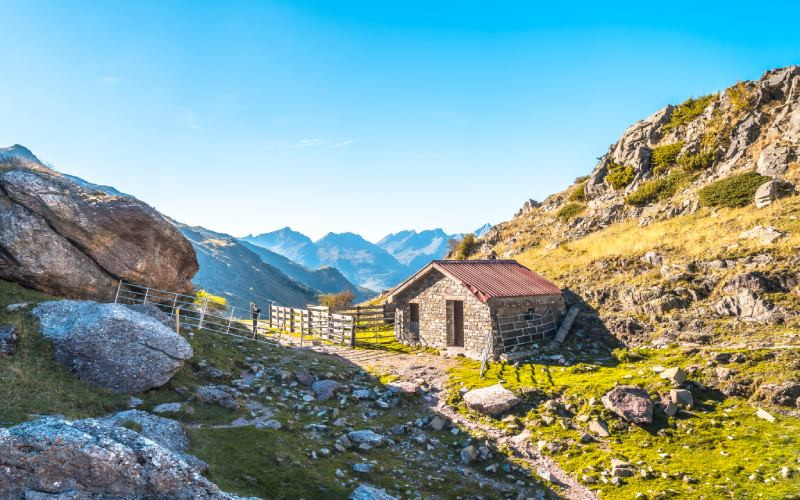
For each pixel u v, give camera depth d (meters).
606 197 50.84
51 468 7.38
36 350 14.60
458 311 28.45
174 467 8.05
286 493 10.80
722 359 18.45
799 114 36.75
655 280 27.48
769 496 11.27
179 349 16.17
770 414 14.93
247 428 13.69
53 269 19.17
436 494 12.18
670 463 13.45
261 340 26.31
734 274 24.61
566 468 13.92
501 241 57.06
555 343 25.91
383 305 35.53
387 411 18.00
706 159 43.03
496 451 14.91
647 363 20.55
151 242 22.84
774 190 31.98
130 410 12.54
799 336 18.94
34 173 20.28
